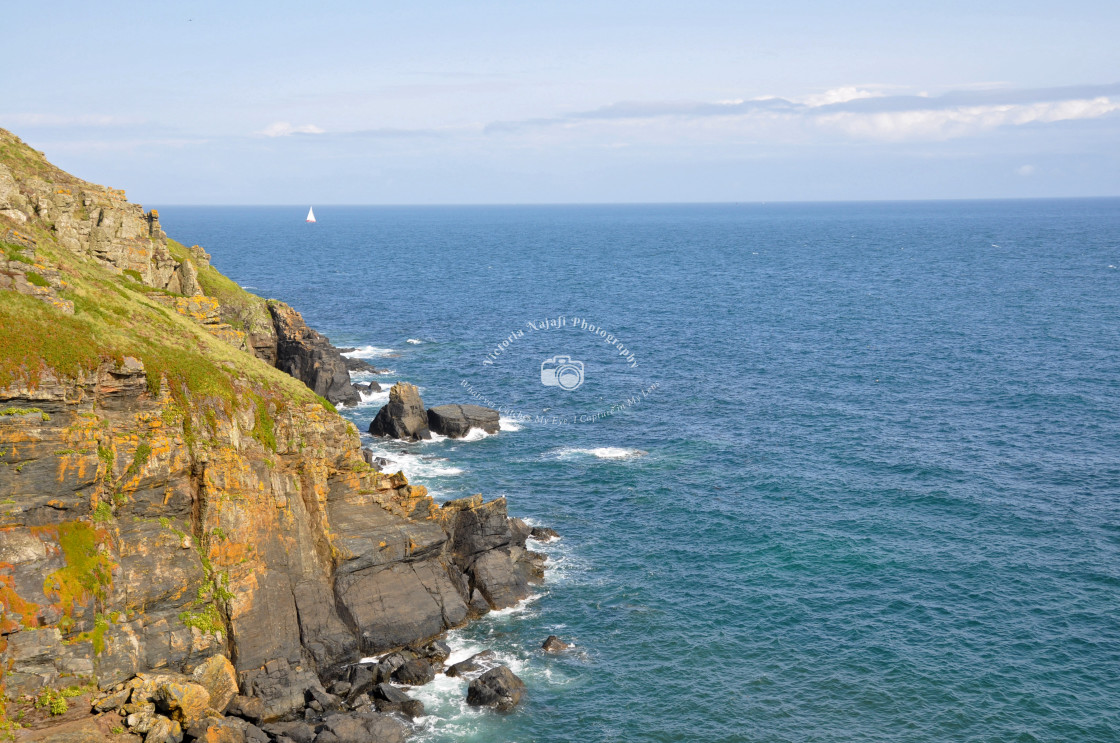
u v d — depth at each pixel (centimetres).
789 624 5756
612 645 5497
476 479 8200
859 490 8000
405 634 5319
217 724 4209
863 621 5781
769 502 7750
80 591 4125
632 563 6606
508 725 4706
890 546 6856
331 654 5009
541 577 6338
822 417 10300
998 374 12256
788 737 4647
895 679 5147
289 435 5294
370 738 4400
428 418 9688
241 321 10238
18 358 4166
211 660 4481
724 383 11988
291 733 4369
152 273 7194
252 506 4966
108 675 4162
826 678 5166
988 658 5347
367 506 5731
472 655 5322
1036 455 8875
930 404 10819
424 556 5688
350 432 5722
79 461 4222
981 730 4694
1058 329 15462
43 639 3966
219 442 4888
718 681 5134
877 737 4644
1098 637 5553
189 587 4594
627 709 4866
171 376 4781
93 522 4312
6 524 4016
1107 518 7319
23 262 4647
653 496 7881
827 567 6531
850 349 14175
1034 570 6438
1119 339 14450
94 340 4556
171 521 4672
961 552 6744
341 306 18475
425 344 14425
